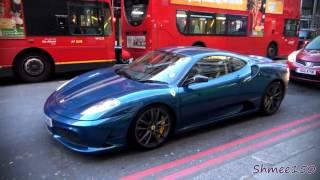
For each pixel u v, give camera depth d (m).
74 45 9.16
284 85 6.11
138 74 4.81
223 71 5.09
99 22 9.49
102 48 9.66
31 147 4.21
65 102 4.05
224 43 12.47
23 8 8.30
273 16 14.46
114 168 3.71
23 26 8.37
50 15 8.70
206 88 4.70
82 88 4.38
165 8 10.52
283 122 5.57
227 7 12.30
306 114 6.12
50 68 9.00
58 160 3.87
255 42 13.81
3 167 3.67
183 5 10.92
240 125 5.34
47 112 4.04
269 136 4.87
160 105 4.21
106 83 4.46
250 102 5.51
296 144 4.57
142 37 10.91
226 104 5.09
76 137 3.73
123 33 11.98
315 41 9.50
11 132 4.73
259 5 13.65
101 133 3.72
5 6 8.08
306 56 8.76
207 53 5.06
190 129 4.70
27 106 6.18
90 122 3.66
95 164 3.79
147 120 4.14
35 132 4.75
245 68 5.40
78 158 3.93
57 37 8.88
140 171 3.67
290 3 15.22
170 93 4.28
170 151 4.21
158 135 4.28
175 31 10.87
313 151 4.32
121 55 10.50
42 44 8.69
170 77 4.55
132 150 4.18
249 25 13.35
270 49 14.73
